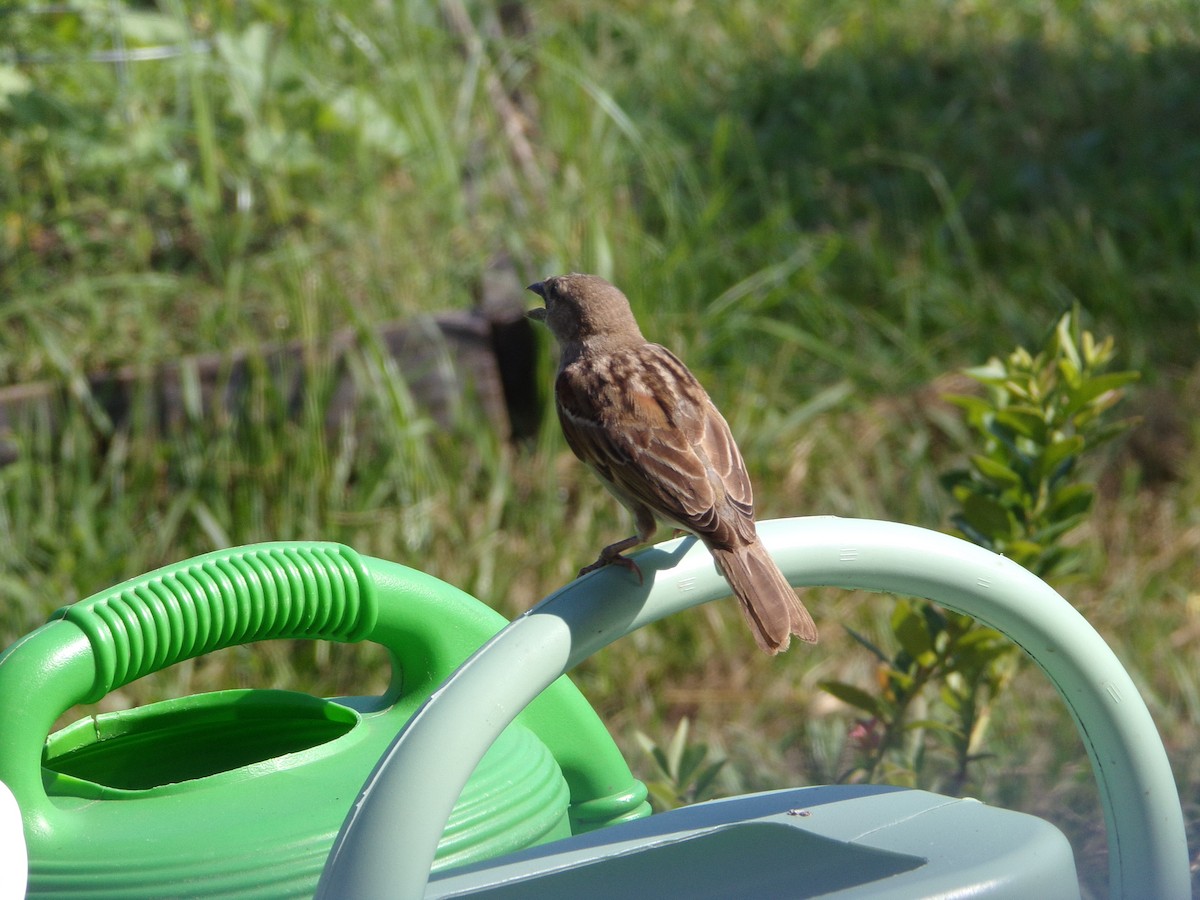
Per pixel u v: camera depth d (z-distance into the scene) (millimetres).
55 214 10531
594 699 8289
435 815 2715
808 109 13531
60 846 3180
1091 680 3504
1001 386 5984
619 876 3115
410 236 10844
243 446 8953
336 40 12430
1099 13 16297
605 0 15484
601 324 5773
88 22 11562
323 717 3945
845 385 10320
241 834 3168
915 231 11898
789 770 6867
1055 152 13172
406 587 3922
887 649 8531
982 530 5926
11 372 9531
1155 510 9758
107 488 8852
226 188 10953
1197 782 6113
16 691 3297
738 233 11766
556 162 11875
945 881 2938
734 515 3562
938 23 15648
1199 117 13734
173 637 3553
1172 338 11070
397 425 9055
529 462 9680
